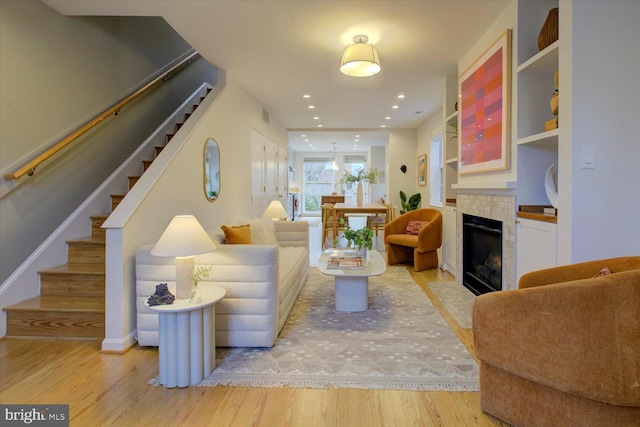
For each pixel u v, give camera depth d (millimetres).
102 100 3744
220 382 2061
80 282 2977
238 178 4848
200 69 6012
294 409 1810
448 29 3195
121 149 4051
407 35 3293
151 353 2463
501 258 3102
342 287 3316
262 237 4039
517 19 2736
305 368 2219
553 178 2580
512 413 1635
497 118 3045
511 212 2893
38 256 2992
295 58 3861
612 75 2096
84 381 2088
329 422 1706
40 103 3008
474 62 3510
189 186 3508
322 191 14320
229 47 3578
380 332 2801
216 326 2486
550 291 1457
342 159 14016
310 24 3080
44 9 3016
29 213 2943
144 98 4473
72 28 3330
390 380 2076
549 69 2717
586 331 1365
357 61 3104
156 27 4734
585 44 2088
